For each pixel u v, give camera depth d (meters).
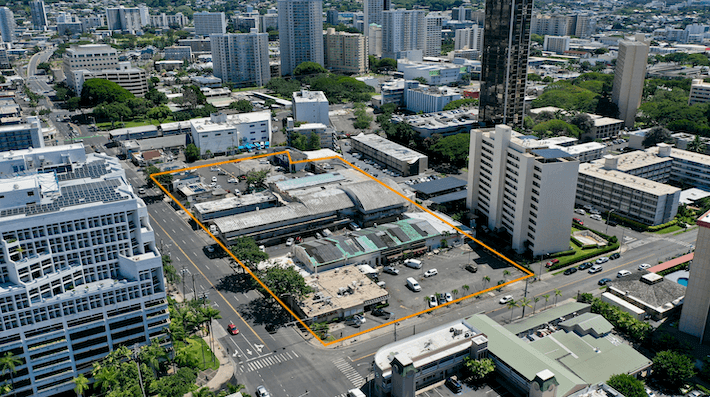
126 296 185.75
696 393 180.38
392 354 181.88
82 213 176.62
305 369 194.75
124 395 166.62
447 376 186.62
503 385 180.25
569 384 169.00
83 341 181.38
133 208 184.88
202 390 170.88
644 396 168.38
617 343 199.50
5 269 169.38
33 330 171.75
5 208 177.50
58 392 180.38
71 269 179.25
